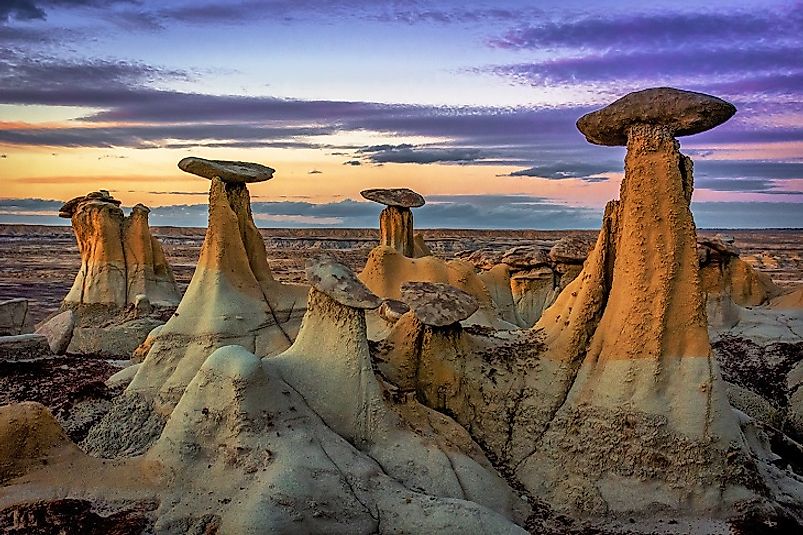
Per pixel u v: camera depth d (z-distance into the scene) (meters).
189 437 8.95
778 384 18.83
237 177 14.54
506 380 11.43
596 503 9.84
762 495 9.81
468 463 9.75
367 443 9.78
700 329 10.28
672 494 9.73
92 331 23.44
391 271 17.55
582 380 10.74
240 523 7.65
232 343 13.40
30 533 7.63
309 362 10.36
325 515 8.00
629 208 10.71
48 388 15.83
